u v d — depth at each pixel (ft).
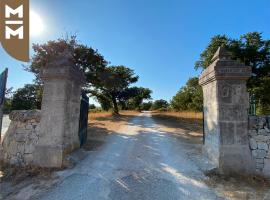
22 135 22.34
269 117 20.11
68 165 20.84
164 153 26.45
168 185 17.33
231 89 20.34
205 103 24.57
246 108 20.15
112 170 20.42
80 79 25.85
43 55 67.92
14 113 23.61
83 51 70.38
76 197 15.40
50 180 18.25
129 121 67.21
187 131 44.98
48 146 20.94
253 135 19.97
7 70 18.20
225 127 19.90
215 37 68.54
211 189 16.71
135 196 15.57
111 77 83.66
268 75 64.80
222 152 19.60
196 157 23.93
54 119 21.52
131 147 29.53
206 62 68.64
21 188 17.17
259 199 15.21
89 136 36.83
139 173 19.75
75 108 25.02
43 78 22.16
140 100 190.39
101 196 15.56
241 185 17.54
